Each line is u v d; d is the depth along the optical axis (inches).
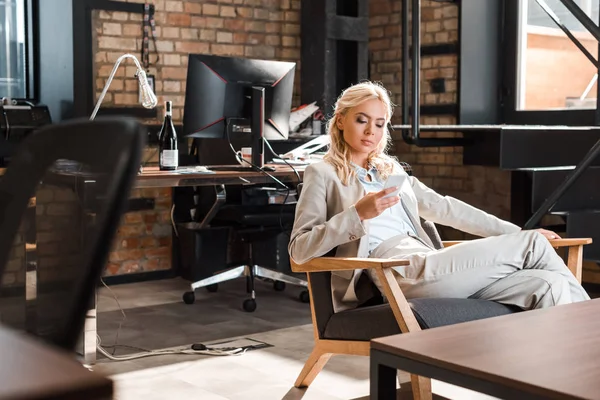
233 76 166.7
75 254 34.8
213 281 197.2
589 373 64.4
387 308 110.7
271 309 190.1
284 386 129.7
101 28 216.1
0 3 198.2
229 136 169.2
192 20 230.8
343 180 124.0
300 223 120.0
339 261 111.5
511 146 181.6
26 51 201.9
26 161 39.6
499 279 117.3
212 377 135.0
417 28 195.6
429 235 132.0
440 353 70.2
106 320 178.9
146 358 146.8
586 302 93.0
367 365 141.2
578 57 210.4
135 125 34.7
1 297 41.5
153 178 148.3
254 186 207.2
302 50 245.3
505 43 229.0
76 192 35.6
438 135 234.8
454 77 228.5
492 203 224.1
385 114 127.3
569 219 174.4
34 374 27.6
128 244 223.5
